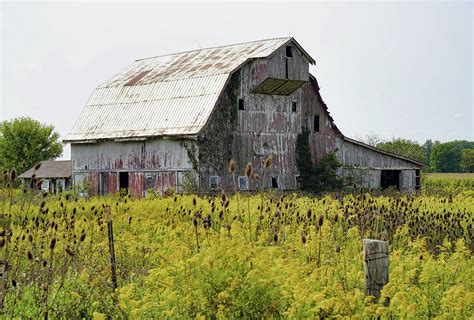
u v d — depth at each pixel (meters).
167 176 58.56
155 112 61.72
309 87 67.06
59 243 17.59
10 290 13.95
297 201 36.31
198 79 61.34
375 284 13.62
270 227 20.61
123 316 12.62
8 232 15.59
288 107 65.06
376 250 13.66
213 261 12.19
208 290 12.09
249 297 11.87
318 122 67.81
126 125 63.03
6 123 139.38
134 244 18.89
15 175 16.06
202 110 58.16
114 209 29.64
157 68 70.06
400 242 20.86
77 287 14.54
